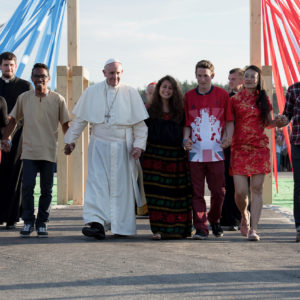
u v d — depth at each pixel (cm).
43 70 920
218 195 900
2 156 1004
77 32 1437
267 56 1387
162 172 904
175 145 904
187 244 842
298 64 1320
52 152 929
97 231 876
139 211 1074
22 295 545
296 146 889
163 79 899
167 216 901
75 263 693
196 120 894
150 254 753
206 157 888
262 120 898
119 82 927
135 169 920
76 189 1445
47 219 927
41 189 927
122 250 785
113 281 599
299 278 617
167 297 537
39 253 761
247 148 897
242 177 901
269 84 1395
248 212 977
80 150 1443
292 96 901
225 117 902
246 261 708
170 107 905
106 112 912
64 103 946
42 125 922
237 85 1002
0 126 973
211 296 541
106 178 906
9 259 720
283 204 1570
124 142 914
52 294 549
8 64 1020
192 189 903
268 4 1366
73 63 1439
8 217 1008
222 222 1016
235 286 579
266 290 564
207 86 895
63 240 881
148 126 914
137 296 540
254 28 1402
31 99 930
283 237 919
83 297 537
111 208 899
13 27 1262
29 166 919
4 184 1005
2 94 1020
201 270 652
